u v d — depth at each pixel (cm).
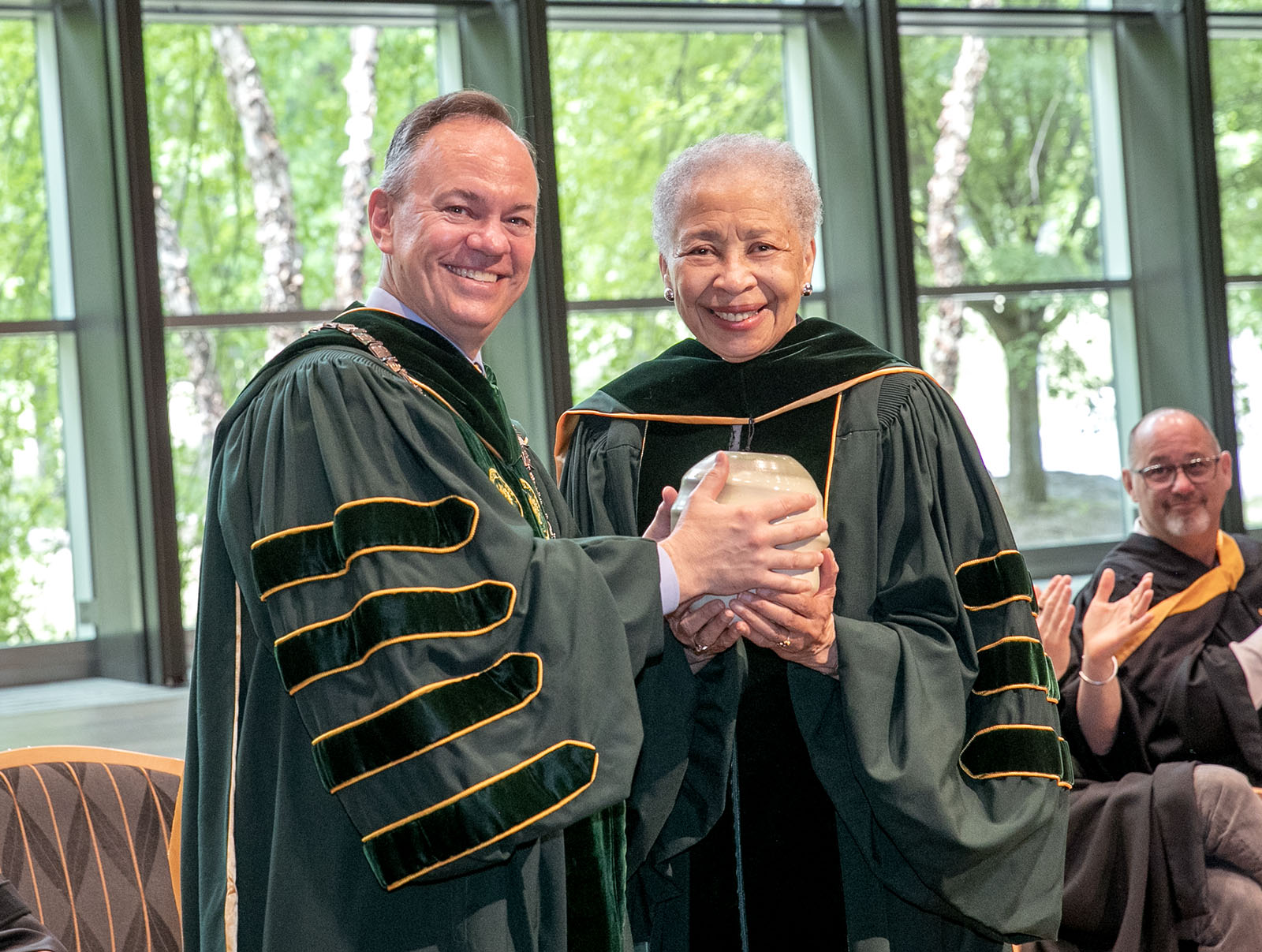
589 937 173
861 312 682
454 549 165
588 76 656
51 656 582
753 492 187
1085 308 718
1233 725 332
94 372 582
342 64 622
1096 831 319
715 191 209
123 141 554
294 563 163
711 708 199
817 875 202
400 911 166
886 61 659
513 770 157
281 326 612
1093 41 720
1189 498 358
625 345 657
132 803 237
